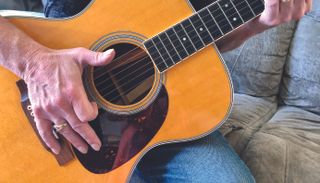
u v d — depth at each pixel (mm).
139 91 744
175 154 794
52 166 717
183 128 749
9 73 719
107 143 730
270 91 1136
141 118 739
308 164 869
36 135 715
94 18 735
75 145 709
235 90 1169
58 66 688
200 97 745
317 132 995
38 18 731
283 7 735
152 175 820
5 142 717
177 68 737
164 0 739
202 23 731
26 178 718
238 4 734
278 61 1114
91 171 723
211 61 740
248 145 917
